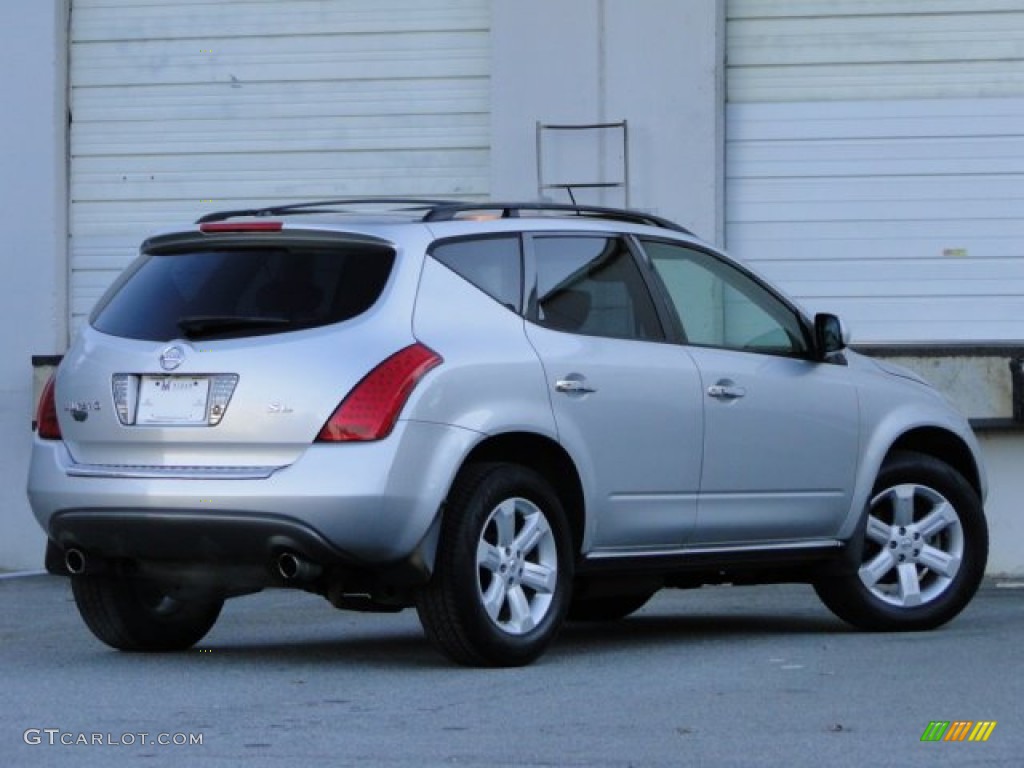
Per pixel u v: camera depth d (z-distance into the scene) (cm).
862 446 1825
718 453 1702
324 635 1886
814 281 2698
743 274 1789
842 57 2697
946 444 1927
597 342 1625
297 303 1505
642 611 2141
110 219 2844
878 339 2692
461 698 1384
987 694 1407
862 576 1830
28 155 2830
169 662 1622
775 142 2706
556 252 1631
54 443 1573
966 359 2602
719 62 2678
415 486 1455
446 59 2769
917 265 2689
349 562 1462
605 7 2678
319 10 2802
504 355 1535
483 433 1498
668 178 2669
